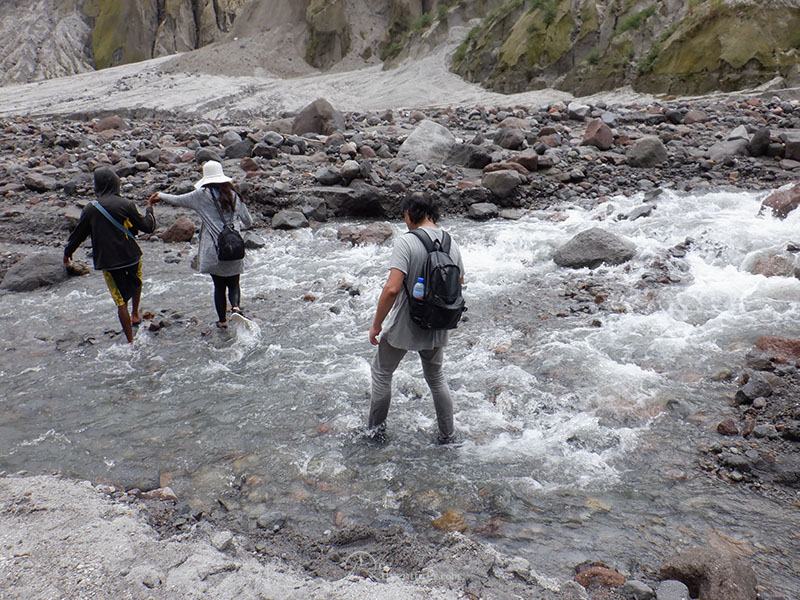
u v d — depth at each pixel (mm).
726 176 10578
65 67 49000
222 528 3527
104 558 3053
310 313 6770
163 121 19516
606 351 5559
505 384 5070
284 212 10125
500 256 8266
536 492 3789
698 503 3625
